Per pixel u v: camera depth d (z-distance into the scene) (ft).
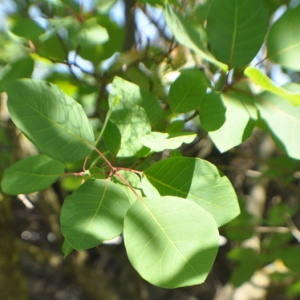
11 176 1.67
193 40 1.66
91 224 1.53
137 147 1.65
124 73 2.35
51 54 2.26
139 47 2.52
